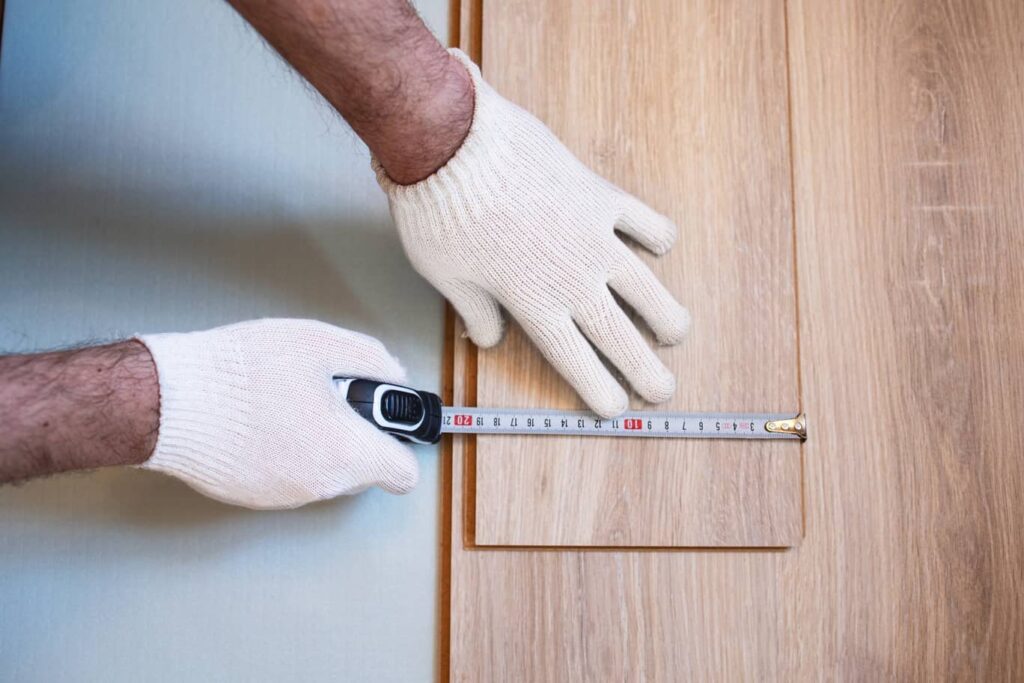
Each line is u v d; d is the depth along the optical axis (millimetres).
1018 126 1098
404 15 719
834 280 1079
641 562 1024
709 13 1091
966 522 1041
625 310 1043
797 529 1022
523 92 1075
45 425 697
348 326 1075
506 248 883
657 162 1071
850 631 1027
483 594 1017
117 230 1088
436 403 1005
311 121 1107
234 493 848
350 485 903
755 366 1044
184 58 1118
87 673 1015
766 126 1076
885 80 1104
